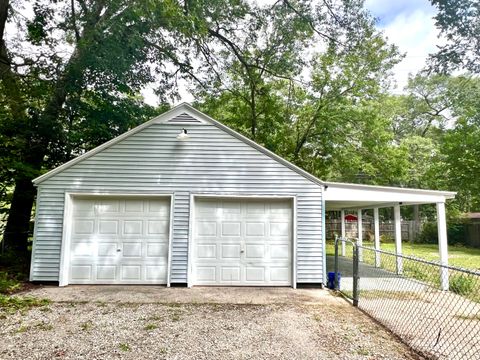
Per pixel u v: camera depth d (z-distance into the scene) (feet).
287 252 26.99
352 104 55.16
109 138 40.16
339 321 17.92
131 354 13.35
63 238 25.79
